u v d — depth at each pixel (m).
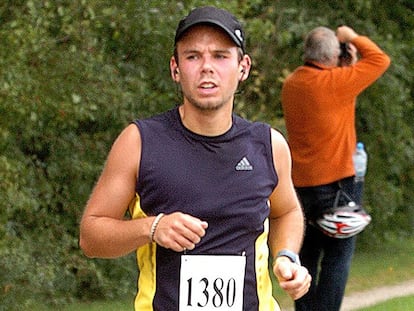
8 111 12.14
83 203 15.41
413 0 20.70
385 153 20.14
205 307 5.99
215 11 5.99
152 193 6.00
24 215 14.55
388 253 20.98
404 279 17.91
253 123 6.29
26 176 13.70
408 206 21.42
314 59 12.20
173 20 13.16
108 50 13.86
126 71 14.23
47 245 14.78
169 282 6.00
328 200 12.14
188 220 5.58
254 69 17.92
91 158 15.35
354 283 17.34
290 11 18.20
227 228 6.01
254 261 6.09
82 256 15.25
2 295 13.54
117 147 6.09
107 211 6.05
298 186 12.29
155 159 6.01
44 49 12.13
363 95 19.53
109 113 14.05
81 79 12.67
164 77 14.48
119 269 15.77
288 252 6.36
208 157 6.05
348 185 12.22
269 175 6.21
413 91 21.08
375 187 20.16
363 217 11.95
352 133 12.32
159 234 5.66
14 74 11.76
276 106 18.30
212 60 5.95
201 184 5.99
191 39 5.96
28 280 13.81
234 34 5.95
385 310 14.88
